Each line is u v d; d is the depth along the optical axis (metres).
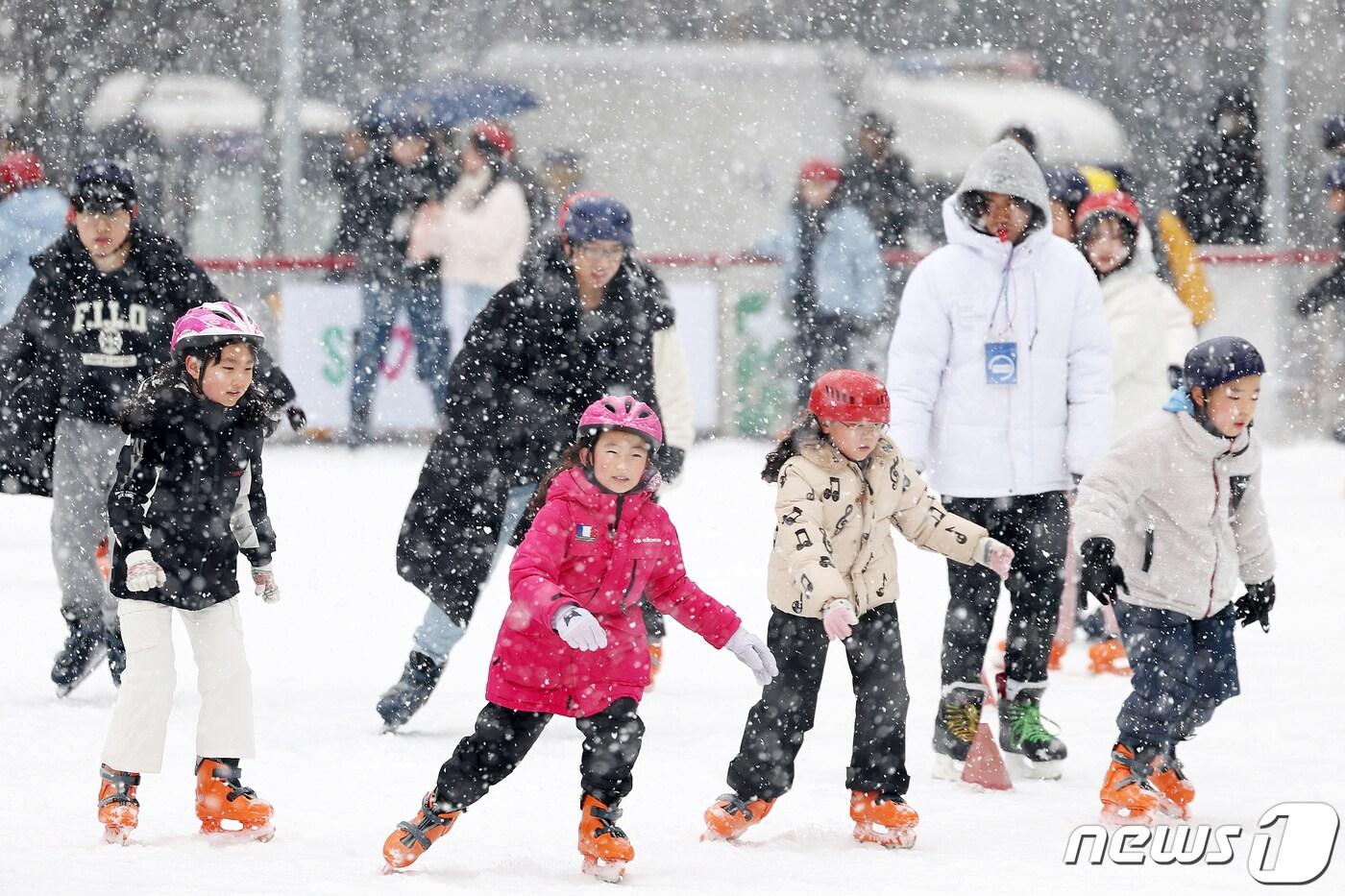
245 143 61.12
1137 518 16.95
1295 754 19.72
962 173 65.50
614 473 14.62
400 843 14.76
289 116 56.41
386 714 21.06
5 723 21.39
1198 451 16.66
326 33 71.44
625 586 14.86
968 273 19.83
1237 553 17.22
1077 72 72.06
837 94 65.62
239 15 67.81
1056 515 19.73
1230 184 52.31
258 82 68.81
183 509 16.27
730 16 80.38
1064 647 24.92
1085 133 66.75
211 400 16.33
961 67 68.25
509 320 21.45
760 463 45.56
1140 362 25.27
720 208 65.81
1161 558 16.84
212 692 16.27
